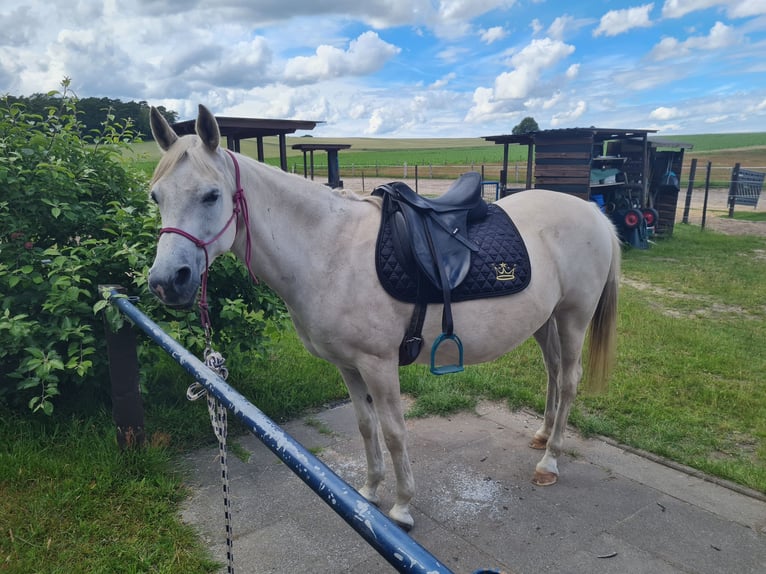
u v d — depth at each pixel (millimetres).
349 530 2387
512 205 2717
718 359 4375
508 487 2730
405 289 2123
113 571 2102
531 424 3467
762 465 2855
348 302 2100
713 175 27906
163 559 2176
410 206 2270
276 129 9039
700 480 2766
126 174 3736
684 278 7672
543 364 4434
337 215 2178
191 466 2926
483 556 2223
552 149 9766
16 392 3137
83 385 3391
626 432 3250
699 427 3287
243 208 1976
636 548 2248
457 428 3412
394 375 2215
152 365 3295
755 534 2322
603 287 2879
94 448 2891
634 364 4352
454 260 2221
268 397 3695
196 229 1791
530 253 2480
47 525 2330
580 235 2695
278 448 1000
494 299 2312
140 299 3143
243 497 2637
